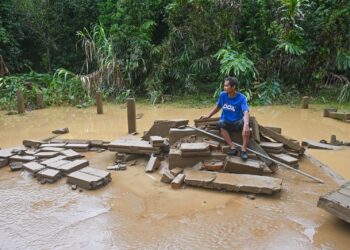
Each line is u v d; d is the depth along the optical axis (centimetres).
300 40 1186
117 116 988
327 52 1208
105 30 1391
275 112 1003
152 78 1246
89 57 1321
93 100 1178
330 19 1174
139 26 1314
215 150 544
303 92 1264
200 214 415
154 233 378
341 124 863
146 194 471
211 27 1231
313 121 893
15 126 895
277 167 548
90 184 484
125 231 383
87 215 420
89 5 1603
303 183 502
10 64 1563
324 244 354
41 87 1305
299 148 595
